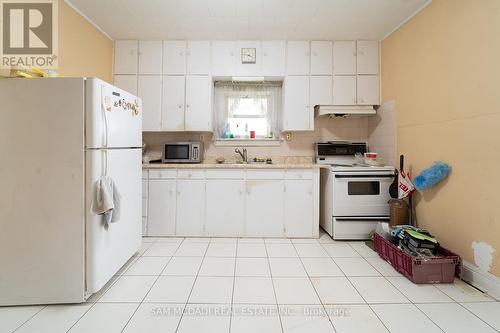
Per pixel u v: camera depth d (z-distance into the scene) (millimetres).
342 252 2576
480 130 1875
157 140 3539
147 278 2031
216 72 3238
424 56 2455
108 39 3127
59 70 2330
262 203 2984
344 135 3613
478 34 1882
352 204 2887
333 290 1868
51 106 1646
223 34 3100
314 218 2996
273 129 3572
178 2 2436
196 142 3240
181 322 1514
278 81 3516
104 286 1907
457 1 2061
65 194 1659
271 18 2730
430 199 2381
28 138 1640
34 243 1654
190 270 2170
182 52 3229
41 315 1577
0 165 1636
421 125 2504
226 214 2980
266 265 2275
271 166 2961
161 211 2986
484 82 1841
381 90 3250
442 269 1956
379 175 2871
